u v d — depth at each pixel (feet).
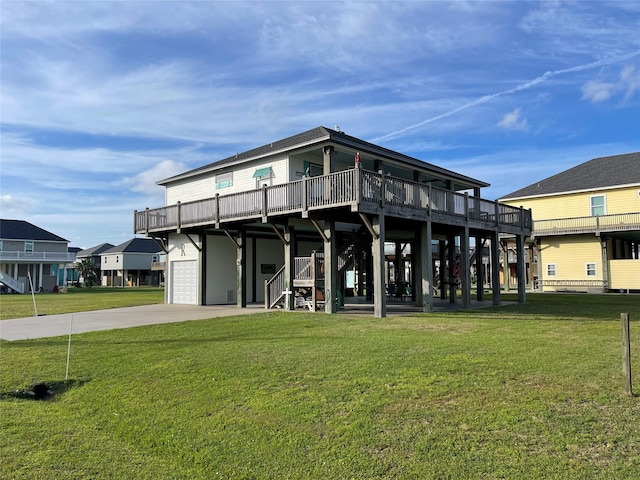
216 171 68.33
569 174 113.50
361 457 13.16
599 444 13.23
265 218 50.47
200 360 25.44
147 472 13.08
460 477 11.77
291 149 54.08
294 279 52.80
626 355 17.39
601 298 75.61
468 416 15.69
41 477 12.87
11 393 21.18
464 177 73.72
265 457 13.58
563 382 19.13
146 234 72.18
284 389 19.62
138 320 44.93
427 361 23.47
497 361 23.11
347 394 18.56
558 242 107.24
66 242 162.61
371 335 32.45
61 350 29.48
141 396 19.95
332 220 48.42
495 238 62.75
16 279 141.59
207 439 15.11
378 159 57.62
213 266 67.21
